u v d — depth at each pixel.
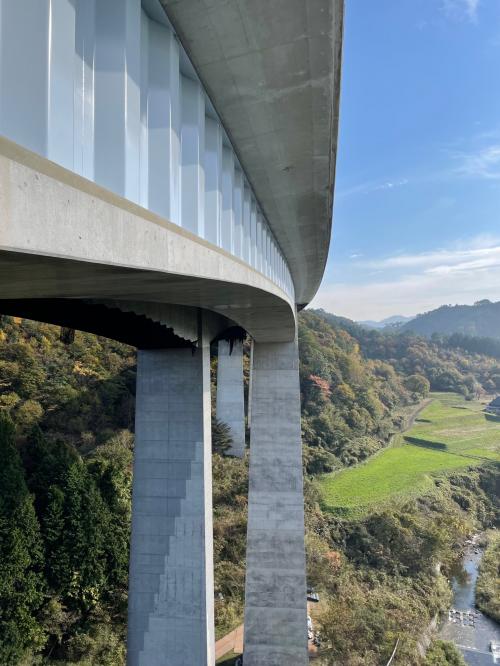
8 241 2.18
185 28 5.30
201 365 14.78
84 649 18.83
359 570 30.91
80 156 3.51
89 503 21.45
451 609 30.80
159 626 13.96
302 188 10.70
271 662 16.91
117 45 3.91
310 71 6.29
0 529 18.42
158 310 11.97
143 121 4.78
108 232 3.21
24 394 32.16
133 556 14.39
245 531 28.42
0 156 2.11
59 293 5.21
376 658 20.72
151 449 14.77
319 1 5.07
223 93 6.76
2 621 17.41
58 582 19.69
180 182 5.77
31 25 2.81
